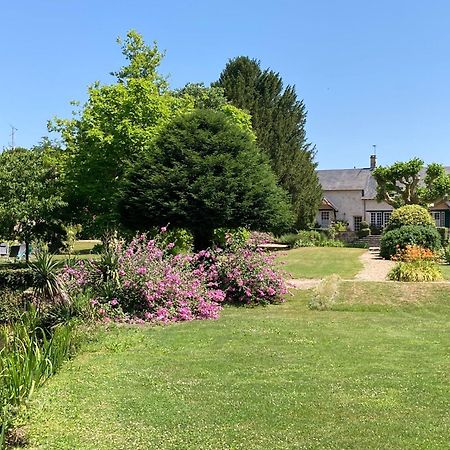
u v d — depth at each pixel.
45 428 5.31
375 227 46.69
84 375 7.09
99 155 18.83
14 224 17.38
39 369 6.39
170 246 12.84
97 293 11.17
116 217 16.73
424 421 5.48
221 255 13.93
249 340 9.16
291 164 35.31
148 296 11.09
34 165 16.89
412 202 37.59
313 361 7.78
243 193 15.29
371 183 53.38
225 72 36.56
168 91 26.17
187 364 7.66
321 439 5.06
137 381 6.85
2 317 10.03
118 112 18.78
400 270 15.98
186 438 5.11
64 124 21.34
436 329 10.12
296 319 11.14
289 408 5.85
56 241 20.31
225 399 6.15
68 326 8.49
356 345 8.77
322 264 22.73
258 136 34.50
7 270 13.27
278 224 16.08
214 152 15.45
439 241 25.52
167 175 15.10
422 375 7.04
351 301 12.85
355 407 5.87
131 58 22.16
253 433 5.22
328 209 53.25
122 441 5.05
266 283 13.24
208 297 12.28
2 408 5.21
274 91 36.22
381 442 4.98
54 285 10.18
